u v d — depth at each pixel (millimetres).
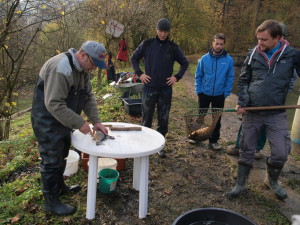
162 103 4160
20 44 6258
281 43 2975
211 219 2258
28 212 2783
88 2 8094
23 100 11273
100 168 3457
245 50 29766
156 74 4012
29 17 6031
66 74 2314
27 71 6977
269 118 3096
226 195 3346
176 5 20766
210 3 26031
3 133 6473
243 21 29859
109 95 8211
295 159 4438
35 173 3545
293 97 12188
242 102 3156
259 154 4359
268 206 3180
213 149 4656
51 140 2514
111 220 2785
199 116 4105
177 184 3553
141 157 2672
